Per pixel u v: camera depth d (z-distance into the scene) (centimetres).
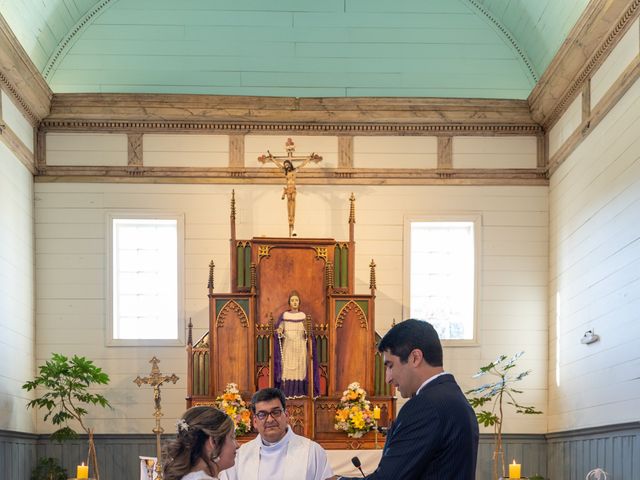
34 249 979
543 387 982
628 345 720
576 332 878
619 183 754
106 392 963
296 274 920
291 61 1027
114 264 989
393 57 1032
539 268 1002
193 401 882
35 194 986
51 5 918
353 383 875
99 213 988
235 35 1027
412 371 329
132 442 956
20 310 911
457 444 312
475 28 1037
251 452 470
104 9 1021
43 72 1001
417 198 1005
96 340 972
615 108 770
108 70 1012
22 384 908
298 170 961
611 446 755
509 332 991
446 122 1005
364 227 1000
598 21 757
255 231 992
